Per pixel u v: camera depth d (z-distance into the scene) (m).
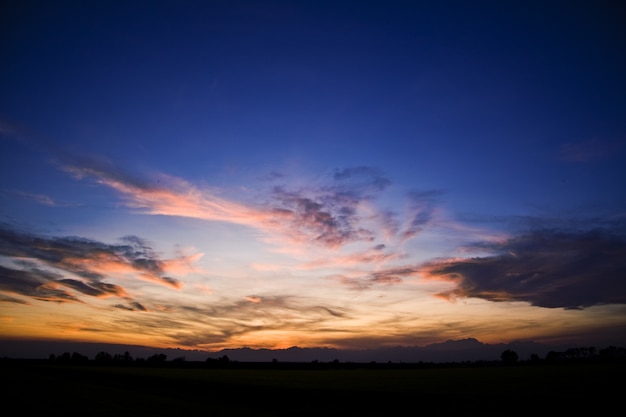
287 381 60.56
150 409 32.72
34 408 32.59
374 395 39.50
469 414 29.28
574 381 50.69
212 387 51.41
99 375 77.31
